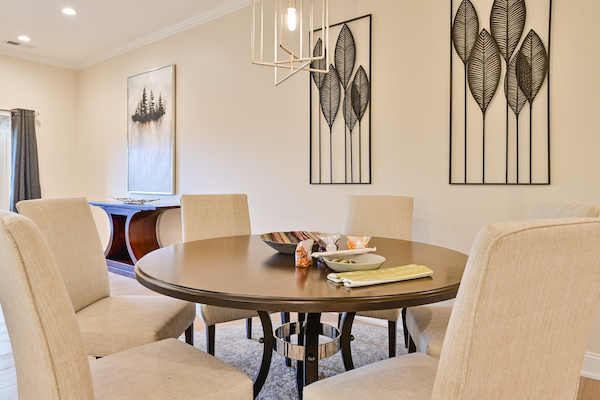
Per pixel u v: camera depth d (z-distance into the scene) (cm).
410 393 102
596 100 207
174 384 110
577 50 212
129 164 464
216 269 137
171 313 168
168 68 416
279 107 333
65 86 528
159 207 371
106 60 495
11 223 82
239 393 114
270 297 104
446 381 72
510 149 232
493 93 236
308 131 315
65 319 89
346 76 293
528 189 227
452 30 249
